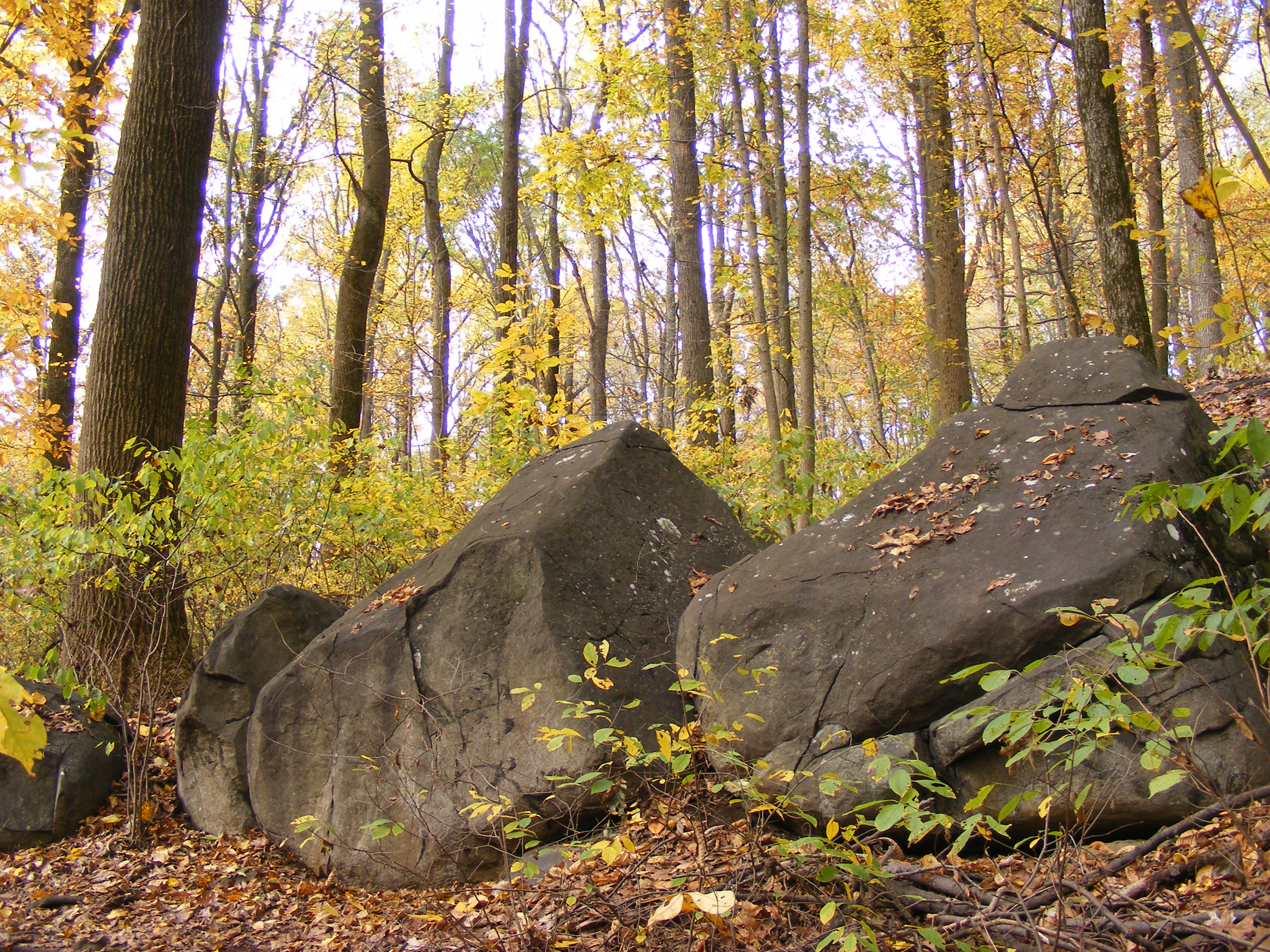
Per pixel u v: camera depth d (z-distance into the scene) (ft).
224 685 18.70
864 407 81.41
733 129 51.78
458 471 30.71
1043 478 14.12
